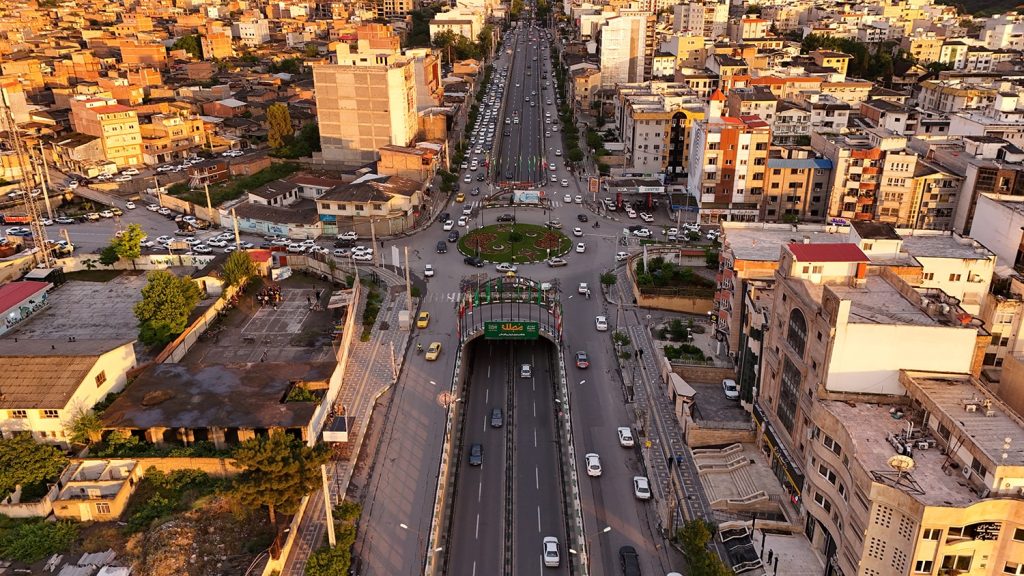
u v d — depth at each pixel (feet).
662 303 513.04
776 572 279.49
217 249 616.39
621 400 407.03
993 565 232.32
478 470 361.51
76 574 273.95
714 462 349.82
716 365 419.13
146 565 278.46
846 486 259.80
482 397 428.15
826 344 285.43
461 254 604.49
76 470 320.29
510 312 504.02
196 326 465.06
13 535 290.97
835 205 602.03
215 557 283.18
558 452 376.68
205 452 334.44
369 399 400.06
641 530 313.12
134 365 398.83
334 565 269.23
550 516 330.75
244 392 364.58
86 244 624.18
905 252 396.78
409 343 465.06
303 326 487.61
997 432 248.93
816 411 279.49
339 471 341.82
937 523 225.76
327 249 621.72
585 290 532.32
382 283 549.95
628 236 641.40
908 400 283.79
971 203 558.56
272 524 300.20
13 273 557.33
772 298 368.68
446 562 302.04
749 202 646.74
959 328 277.85
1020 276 388.78
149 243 627.05
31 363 357.61
